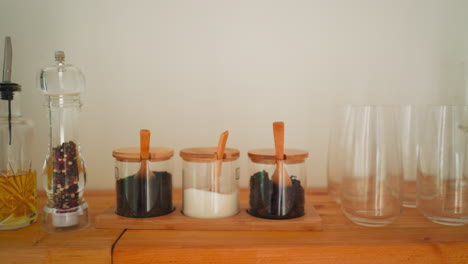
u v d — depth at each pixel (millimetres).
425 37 1003
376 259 604
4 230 692
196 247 600
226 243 617
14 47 981
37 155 1003
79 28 987
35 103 994
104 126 1007
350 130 733
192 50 1001
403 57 1007
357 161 707
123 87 1001
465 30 1000
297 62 1008
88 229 701
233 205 740
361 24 1002
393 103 1014
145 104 1007
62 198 683
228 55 1003
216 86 1007
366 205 700
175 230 697
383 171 692
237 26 999
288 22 1001
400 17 1000
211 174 712
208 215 707
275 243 616
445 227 701
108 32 991
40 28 982
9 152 714
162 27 995
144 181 714
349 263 604
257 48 1003
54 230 678
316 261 603
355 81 1012
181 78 1004
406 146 847
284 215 704
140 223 701
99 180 1021
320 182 1042
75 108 697
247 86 1009
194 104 1010
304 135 1022
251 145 1020
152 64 1000
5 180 688
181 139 1017
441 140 701
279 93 1012
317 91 1013
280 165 702
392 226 708
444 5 996
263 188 717
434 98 1013
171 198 770
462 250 604
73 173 691
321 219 694
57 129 686
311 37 1004
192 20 996
